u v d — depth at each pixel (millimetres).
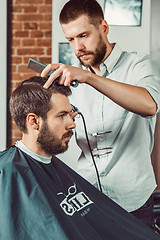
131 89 1405
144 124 1792
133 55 1792
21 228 1191
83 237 1248
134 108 1422
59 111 1353
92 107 1827
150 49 3453
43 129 1353
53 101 1338
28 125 1372
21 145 1416
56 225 1212
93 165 1849
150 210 1812
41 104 1330
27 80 1384
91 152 1770
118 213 1539
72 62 3199
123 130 1777
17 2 3605
